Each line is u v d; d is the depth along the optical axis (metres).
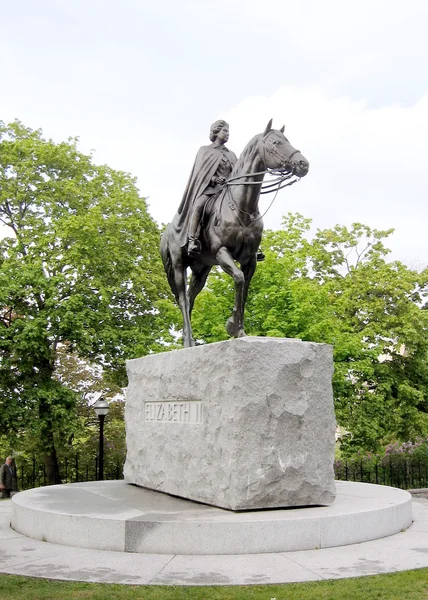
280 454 8.69
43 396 21.53
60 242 22.88
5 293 20.91
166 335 21.20
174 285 12.06
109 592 6.14
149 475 11.03
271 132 9.48
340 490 10.89
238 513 8.32
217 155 10.73
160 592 6.14
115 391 27.47
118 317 24.14
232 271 9.56
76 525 8.09
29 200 24.19
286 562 7.15
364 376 23.41
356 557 7.37
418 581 6.40
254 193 9.62
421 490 16.17
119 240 23.61
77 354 25.69
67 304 21.38
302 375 9.00
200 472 9.33
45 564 7.19
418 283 26.23
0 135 25.89
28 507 8.95
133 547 7.71
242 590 6.18
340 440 23.52
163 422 10.67
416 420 23.53
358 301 24.44
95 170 26.06
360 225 26.89
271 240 23.12
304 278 25.41
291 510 8.55
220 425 8.91
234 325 9.80
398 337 23.62
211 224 10.05
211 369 9.23
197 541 7.57
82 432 25.27
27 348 21.22
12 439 22.14
